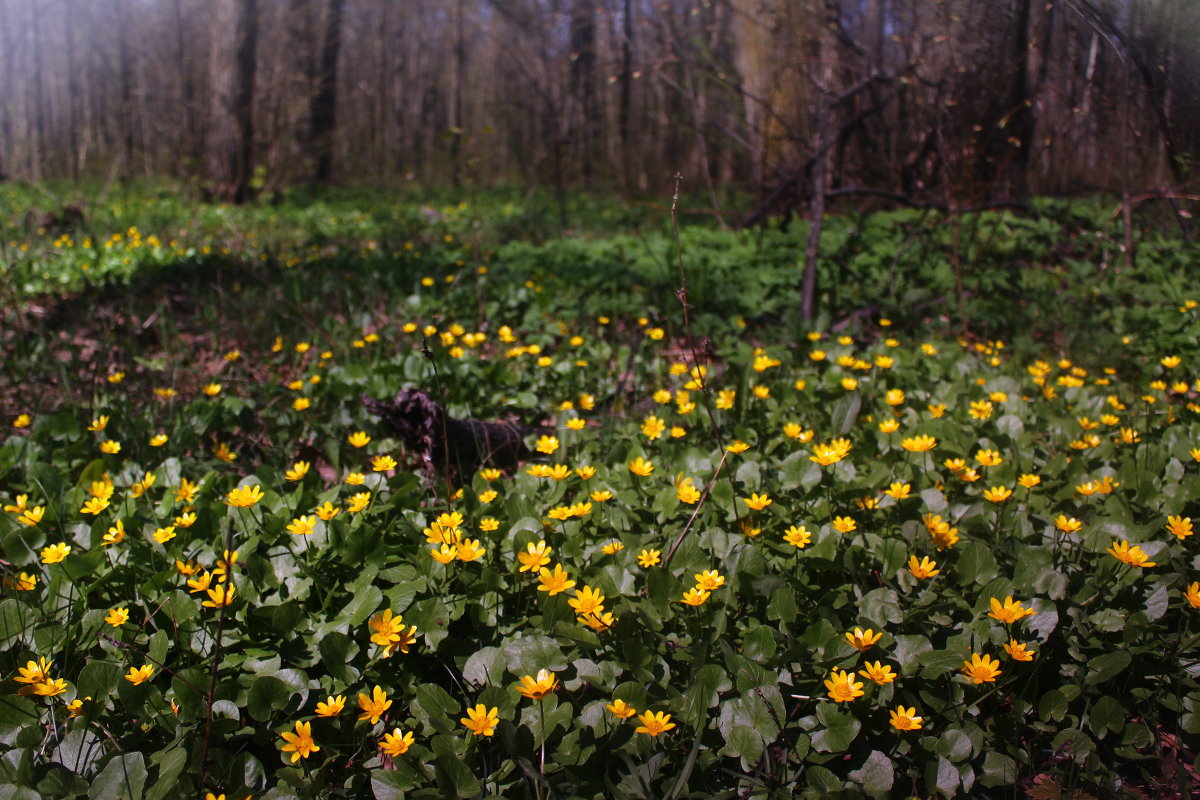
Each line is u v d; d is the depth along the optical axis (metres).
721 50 8.99
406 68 31.91
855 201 8.68
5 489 3.23
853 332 5.30
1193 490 2.64
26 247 7.85
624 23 11.10
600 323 5.71
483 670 2.03
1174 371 4.41
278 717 1.99
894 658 2.01
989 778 1.81
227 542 2.33
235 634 2.18
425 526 2.66
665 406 3.77
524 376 4.54
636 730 1.82
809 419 3.63
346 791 1.83
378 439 3.74
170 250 7.76
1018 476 2.96
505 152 23.83
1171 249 6.41
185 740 1.85
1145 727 1.90
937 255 6.46
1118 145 6.59
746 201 11.46
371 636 2.04
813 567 2.40
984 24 6.06
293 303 6.04
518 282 6.37
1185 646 2.04
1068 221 7.18
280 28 20.25
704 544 2.51
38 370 4.75
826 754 1.83
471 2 14.79
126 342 5.25
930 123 6.83
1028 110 6.89
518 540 2.37
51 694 1.84
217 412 3.79
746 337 5.46
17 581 2.34
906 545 2.39
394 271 6.80
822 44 7.84
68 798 1.70
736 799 1.72
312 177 20.62
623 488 2.94
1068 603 2.17
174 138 21.64
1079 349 4.85
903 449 3.23
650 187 15.20
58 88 26.98
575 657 2.10
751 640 2.05
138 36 26.69
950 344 4.85
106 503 2.60
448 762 1.74
